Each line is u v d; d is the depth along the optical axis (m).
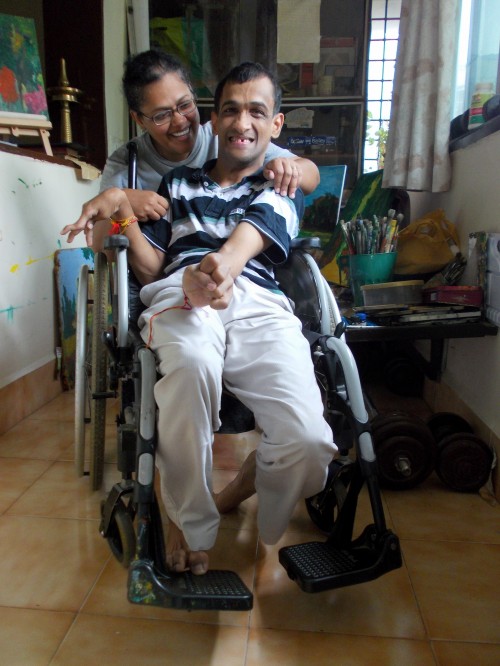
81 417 1.66
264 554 1.35
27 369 2.22
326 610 1.17
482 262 1.77
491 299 1.74
